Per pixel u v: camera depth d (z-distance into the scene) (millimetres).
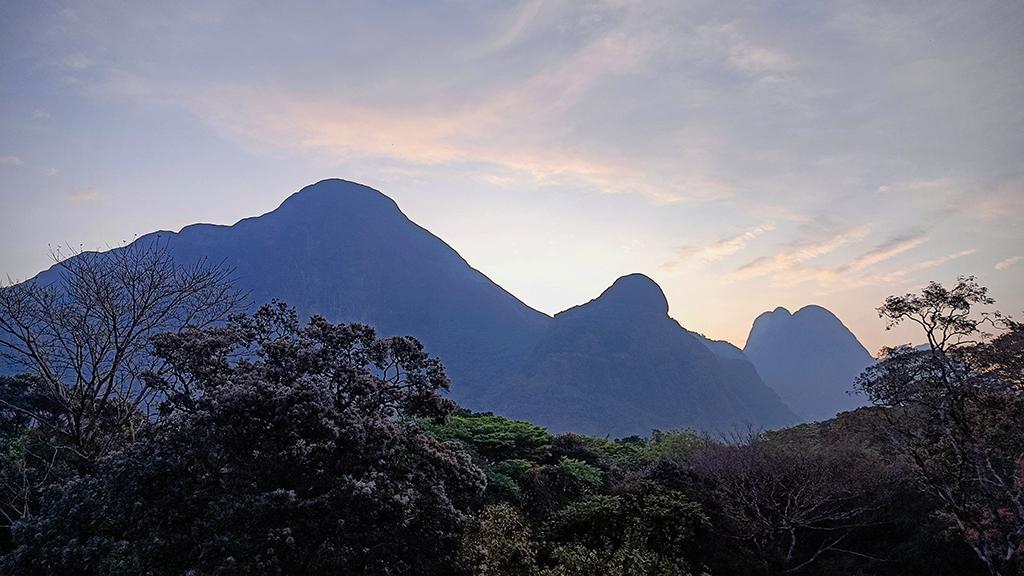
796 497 19016
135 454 10312
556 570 11984
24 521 10344
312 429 10117
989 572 15672
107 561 8672
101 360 14469
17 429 16938
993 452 16312
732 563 17469
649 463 25641
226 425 10039
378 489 10117
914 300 16938
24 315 14203
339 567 9219
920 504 18938
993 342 16297
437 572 10367
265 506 9047
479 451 20797
